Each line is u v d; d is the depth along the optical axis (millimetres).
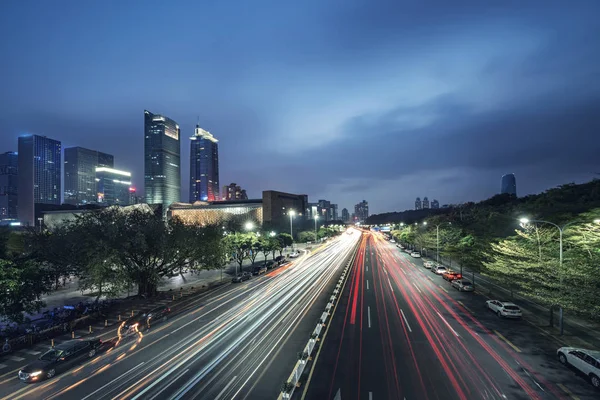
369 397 16438
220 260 44906
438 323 27766
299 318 29766
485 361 20406
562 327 24781
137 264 39406
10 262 24516
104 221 37656
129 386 18172
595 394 16703
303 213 167625
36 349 24188
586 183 55500
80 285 33906
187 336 25844
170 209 138625
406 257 76250
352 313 30875
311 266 63719
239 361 21016
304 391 17062
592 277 19750
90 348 22031
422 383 17750
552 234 28562
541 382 17859
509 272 28406
